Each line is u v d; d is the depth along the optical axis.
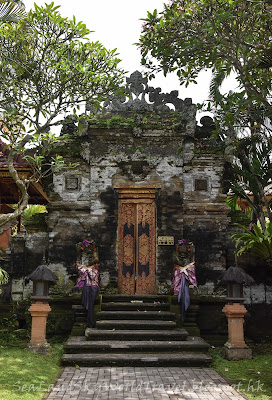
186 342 8.69
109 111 11.62
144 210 11.21
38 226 11.19
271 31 8.54
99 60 9.08
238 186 11.58
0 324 10.62
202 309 10.48
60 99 9.00
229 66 10.27
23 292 10.84
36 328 8.64
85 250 10.29
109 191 11.09
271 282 10.95
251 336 10.59
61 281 10.78
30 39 8.95
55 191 11.20
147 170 11.18
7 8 11.03
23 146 8.46
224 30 8.61
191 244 10.30
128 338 8.90
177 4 9.03
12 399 5.75
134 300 10.41
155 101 11.71
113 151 11.23
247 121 10.12
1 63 8.87
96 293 9.78
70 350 8.35
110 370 7.63
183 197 11.20
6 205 15.86
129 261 11.07
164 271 10.76
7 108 8.62
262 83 8.76
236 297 8.77
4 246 14.41
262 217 11.38
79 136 11.45
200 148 11.42
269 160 11.18
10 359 7.81
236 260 10.55
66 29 8.82
